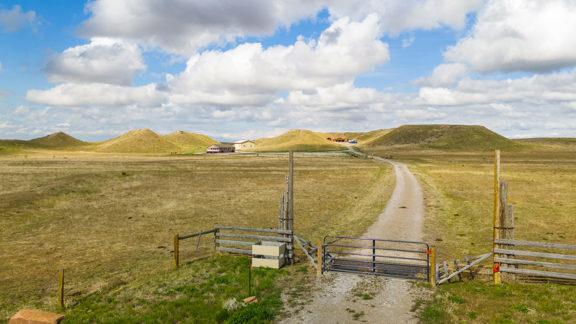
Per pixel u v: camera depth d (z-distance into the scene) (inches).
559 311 384.8
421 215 1104.8
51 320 349.7
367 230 907.4
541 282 491.5
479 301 422.3
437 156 5831.7
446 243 770.8
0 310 461.7
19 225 1034.1
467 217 1067.9
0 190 1529.3
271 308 411.8
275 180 2281.0
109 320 386.6
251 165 3563.0
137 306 438.6
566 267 455.8
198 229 1010.1
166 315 399.5
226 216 1183.6
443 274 550.9
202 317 392.2
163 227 1036.5
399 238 821.2
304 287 484.7
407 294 451.8
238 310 396.8
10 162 3095.5
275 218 1150.3
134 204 1409.9
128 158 4975.4
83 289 536.1
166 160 4441.4
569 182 1955.0
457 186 1877.5
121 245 844.0
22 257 745.0
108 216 1186.6
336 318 381.4
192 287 489.4
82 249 808.9
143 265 669.3
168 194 1665.8
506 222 490.6
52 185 1720.0
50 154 5826.8
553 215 1079.6
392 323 365.4
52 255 761.0
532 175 2383.1
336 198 1563.7
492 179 2196.1
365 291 465.1
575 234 845.2
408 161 4382.4
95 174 2155.5
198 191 1777.8
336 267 592.4
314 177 2484.0
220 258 639.8
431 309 396.5
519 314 379.9
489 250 704.4
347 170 2984.7
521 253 476.7
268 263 575.5
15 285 573.6
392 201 1402.6
